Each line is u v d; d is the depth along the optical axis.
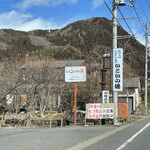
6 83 18.48
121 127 13.13
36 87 17.64
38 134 9.97
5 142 7.91
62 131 11.08
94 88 17.66
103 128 12.52
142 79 43.38
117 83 14.34
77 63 36.69
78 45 111.12
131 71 25.77
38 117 19.42
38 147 7.11
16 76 18.80
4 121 16.62
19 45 119.56
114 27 14.84
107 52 15.49
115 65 14.43
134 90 34.19
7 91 18.20
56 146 7.32
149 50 31.39
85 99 18.05
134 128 12.87
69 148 7.05
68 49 73.94
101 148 7.28
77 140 8.52
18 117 18.62
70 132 10.70
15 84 17.42
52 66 20.77
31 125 15.80
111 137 9.56
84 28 140.12
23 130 11.95
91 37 115.06
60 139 8.67
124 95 32.56
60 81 20.27
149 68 46.44
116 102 14.57
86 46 98.81
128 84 32.31
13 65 21.20
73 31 148.75
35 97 18.95
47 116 19.77
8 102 21.80
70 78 14.46
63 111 19.97
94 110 13.98
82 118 17.56
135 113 29.97
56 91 19.86
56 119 17.80
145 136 9.84
